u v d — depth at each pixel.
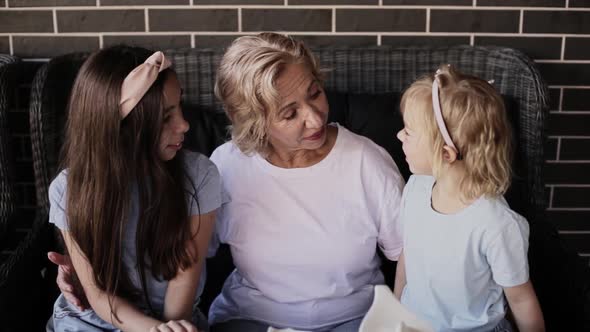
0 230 2.06
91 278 1.54
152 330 1.42
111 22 2.26
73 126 1.45
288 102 1.48
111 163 1.42
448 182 1.50
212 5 2.24
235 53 1.52
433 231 1.53
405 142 1.52
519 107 2.03
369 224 1.64
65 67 2.09
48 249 1.89
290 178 1.62
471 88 1.43
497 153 1.44
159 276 1.53
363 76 2.17
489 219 1.45
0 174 2.05
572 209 2.48
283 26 2.26
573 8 2.26
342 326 1.64
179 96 1.46
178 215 1.47
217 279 1.90
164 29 2.26
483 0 2.25
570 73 2.33
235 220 1.65
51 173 1.98
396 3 2.24
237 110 1.54
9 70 2.06
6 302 1.61
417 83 1.50
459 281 1.51
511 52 2.07
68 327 1.56
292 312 1.65
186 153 1.55
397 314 1.30
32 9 2.25
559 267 1.69
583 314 1.57
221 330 1.66
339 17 2.25
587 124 2.38
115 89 1.39
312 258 1.62
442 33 2.27
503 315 1.54
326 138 1.64
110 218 1.45
